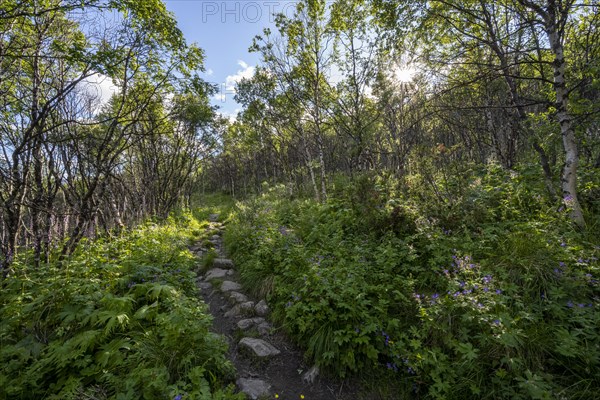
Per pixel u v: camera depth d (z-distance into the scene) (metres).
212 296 5.35
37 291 3.57
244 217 10.62
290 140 19.64
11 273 4.32
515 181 5.49
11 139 5.16
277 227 7.56
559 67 4.37
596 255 3.39
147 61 6.41
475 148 12.08
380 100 10.65
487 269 3.56
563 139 4.44
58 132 5.80
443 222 4.87
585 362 2.44
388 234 5.12
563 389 2.33
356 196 6.91
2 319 3.08
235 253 7.35
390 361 3.15
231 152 29.98
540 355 2.63
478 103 9.02
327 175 18.41
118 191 11.46
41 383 2.44
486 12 5.73
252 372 3.25
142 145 11.45
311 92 11.90
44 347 2.80
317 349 3.33
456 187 5.85
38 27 4.80
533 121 5.61
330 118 11.93
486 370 2.65
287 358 3.50
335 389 3.01
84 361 2.58
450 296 3.25
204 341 3.06
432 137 14.00
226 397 2.51
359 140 10.78
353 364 3.06
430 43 7.01
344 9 10.13
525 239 3.82
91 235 7.53
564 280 3.15
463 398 2.54
